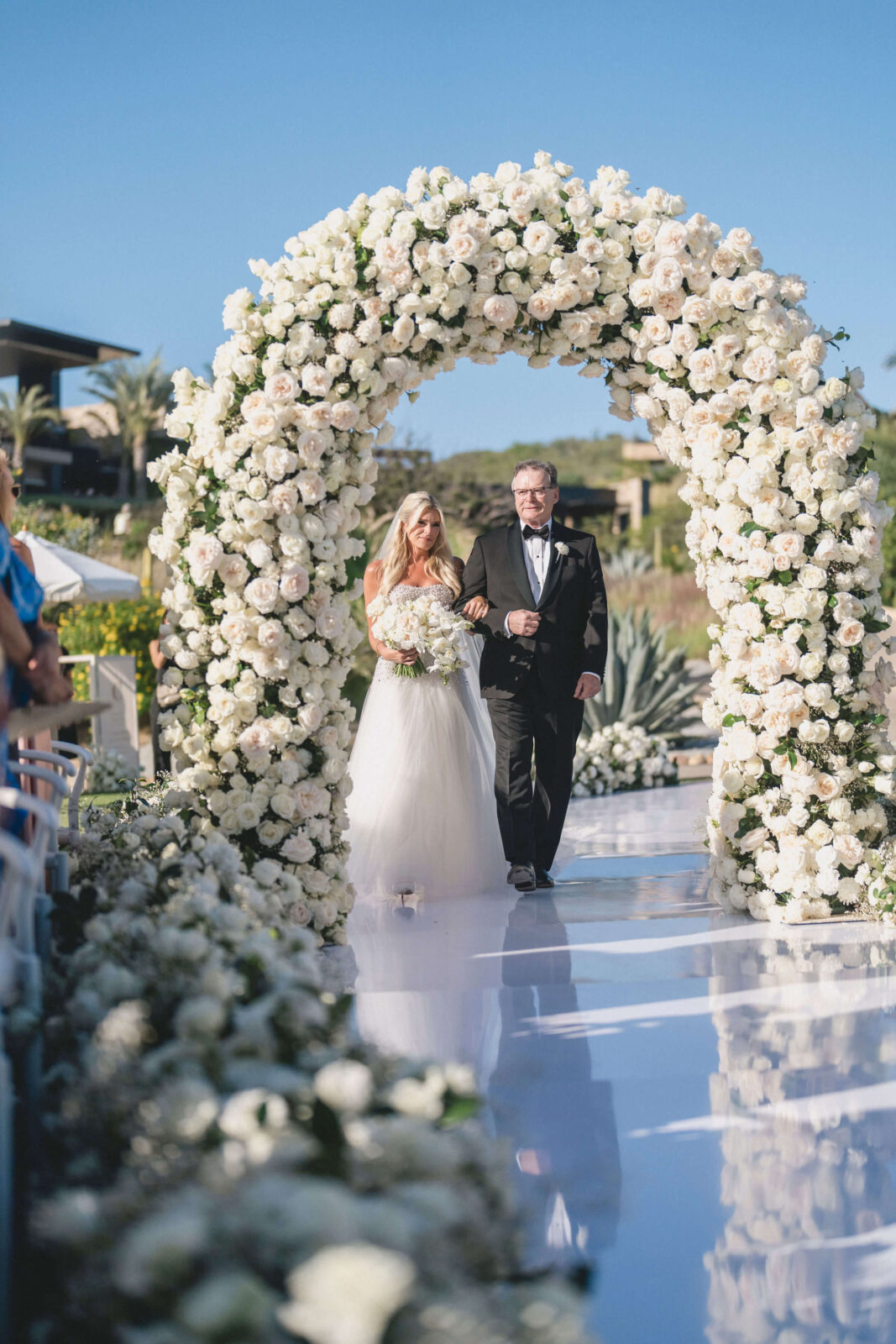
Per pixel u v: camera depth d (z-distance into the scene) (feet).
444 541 18.81
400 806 17.80
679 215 15.75
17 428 106.83
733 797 15.69
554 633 17.83
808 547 15.47
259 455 14.46
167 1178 4.75
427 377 15.83
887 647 15.39
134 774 31.68
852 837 15.16
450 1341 3.77
